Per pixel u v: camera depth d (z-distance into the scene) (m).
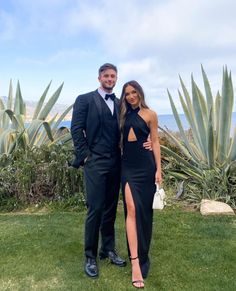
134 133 2.77
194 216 4.31
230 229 3.80
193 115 5.70
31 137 6.04
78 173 4.92
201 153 5.58
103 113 2.76
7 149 5.93
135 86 2.80
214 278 2.68
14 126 6.14
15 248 3.29
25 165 5.04
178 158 5.41
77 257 3.09
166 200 4.93
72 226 3.96
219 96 5.75
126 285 2.60
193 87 5.55
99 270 2.84
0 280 2.69
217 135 5.37
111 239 3.02
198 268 2.85
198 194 5.01
